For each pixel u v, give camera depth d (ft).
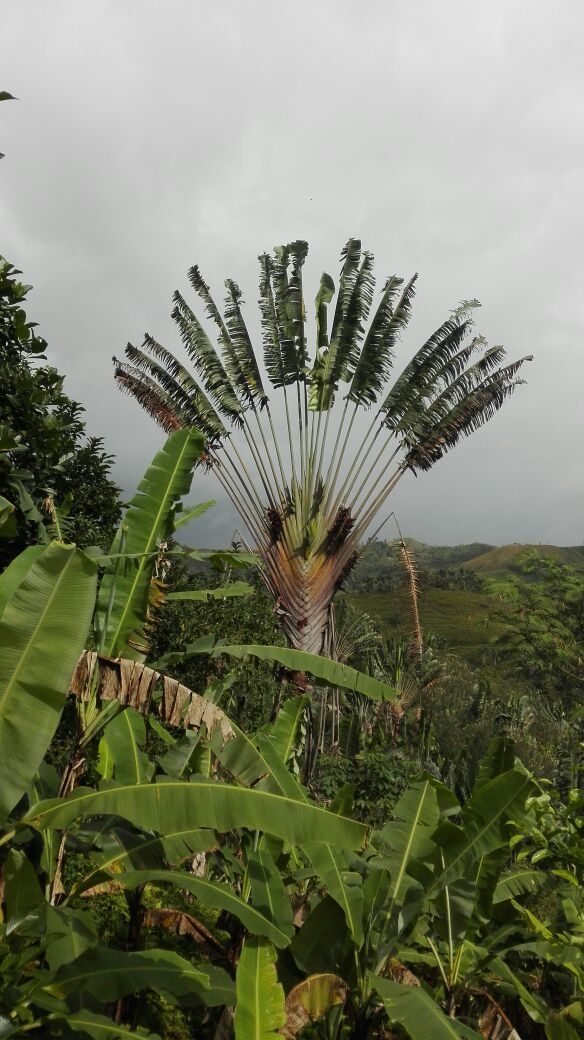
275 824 10.32
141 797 9.81
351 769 40.47
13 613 9.05
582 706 59.82
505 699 85.76
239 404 42.04
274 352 41.93
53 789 12.74
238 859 16.07
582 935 13.92
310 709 32.22
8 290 17.94
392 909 12.63
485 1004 13.20
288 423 39.55
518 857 14.01
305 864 17.54
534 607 73.67
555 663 71.92
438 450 41.22
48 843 11.21
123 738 12.87
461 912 12.67
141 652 13.35
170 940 16.57
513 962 16.05
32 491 18.42
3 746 8.53
